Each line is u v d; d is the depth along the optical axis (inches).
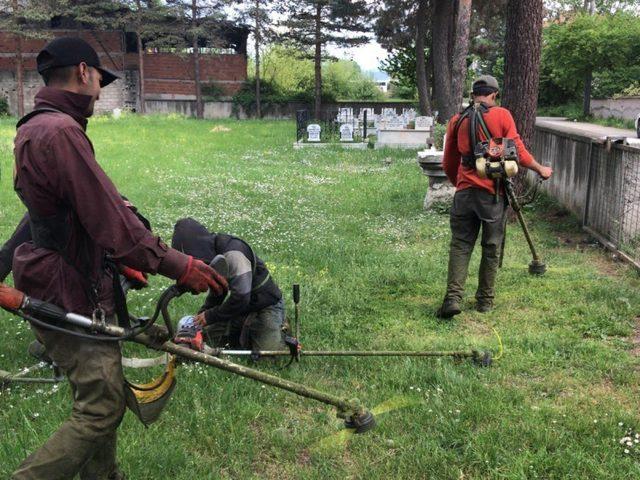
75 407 97.7
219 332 176.2
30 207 92.9
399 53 1462.8
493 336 193.2
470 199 207.6
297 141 914.7
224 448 131.0
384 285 246.7
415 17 1216.2
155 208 406.9
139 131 1077.1
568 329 197.2
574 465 123.6
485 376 163.6
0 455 122.3
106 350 97.5
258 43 1696.6
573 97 1595.7
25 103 1678.2
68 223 93.7
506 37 358.9
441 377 159.6
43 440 128.0
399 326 202.4
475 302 225.0
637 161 263.9
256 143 922.1
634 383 159.8
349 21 1482.5
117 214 90.4
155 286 231.8
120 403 98.9
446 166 222.1
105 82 103.7
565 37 1338.6
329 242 312.0
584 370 168.6
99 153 735.7
